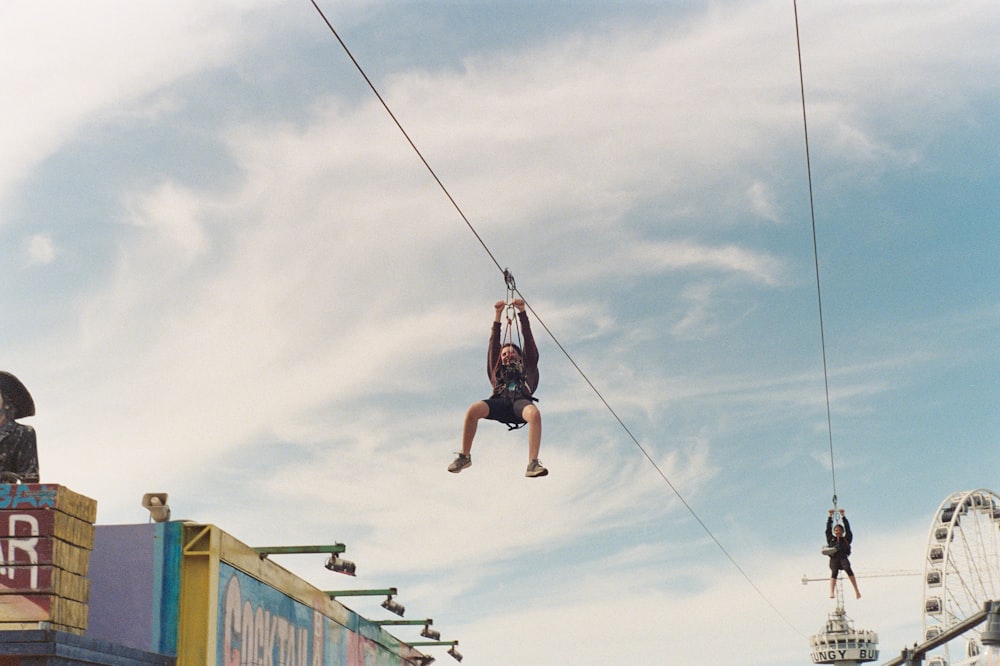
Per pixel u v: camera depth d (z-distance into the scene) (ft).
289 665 86.99
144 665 65.57
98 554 71.20
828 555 96.22
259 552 81.10
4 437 62.13
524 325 58.95
